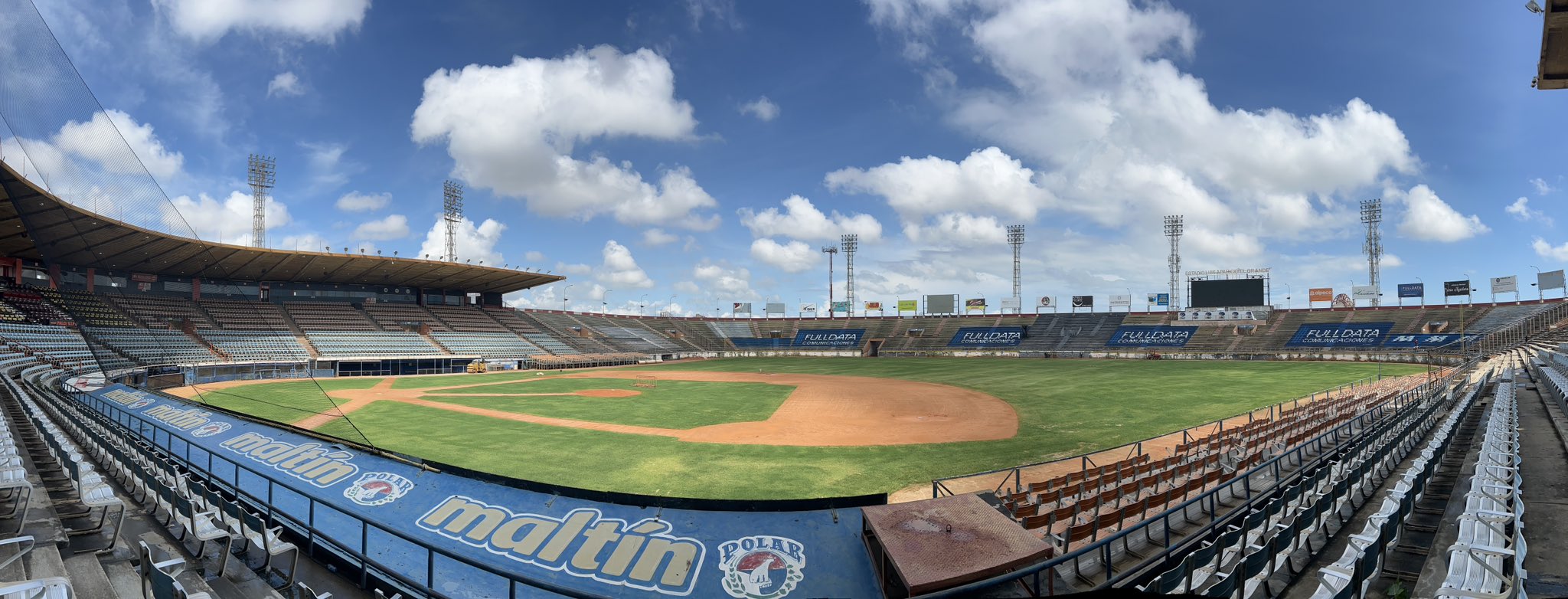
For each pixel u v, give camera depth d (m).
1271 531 9.05
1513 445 10.78
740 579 8.97
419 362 67.06
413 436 24.92
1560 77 10.92
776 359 92.88
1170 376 50.81
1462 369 44.00
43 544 7.71
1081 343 94.00
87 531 8.81
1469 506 7.82
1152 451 21.06
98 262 55.88
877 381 50.78
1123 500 12.23
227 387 46.00
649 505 11.39
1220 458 16.17
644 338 107.81
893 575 8.23
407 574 9.48
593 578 9.33
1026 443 23.14
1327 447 16.77
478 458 20.75
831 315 122.94
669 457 20.95
